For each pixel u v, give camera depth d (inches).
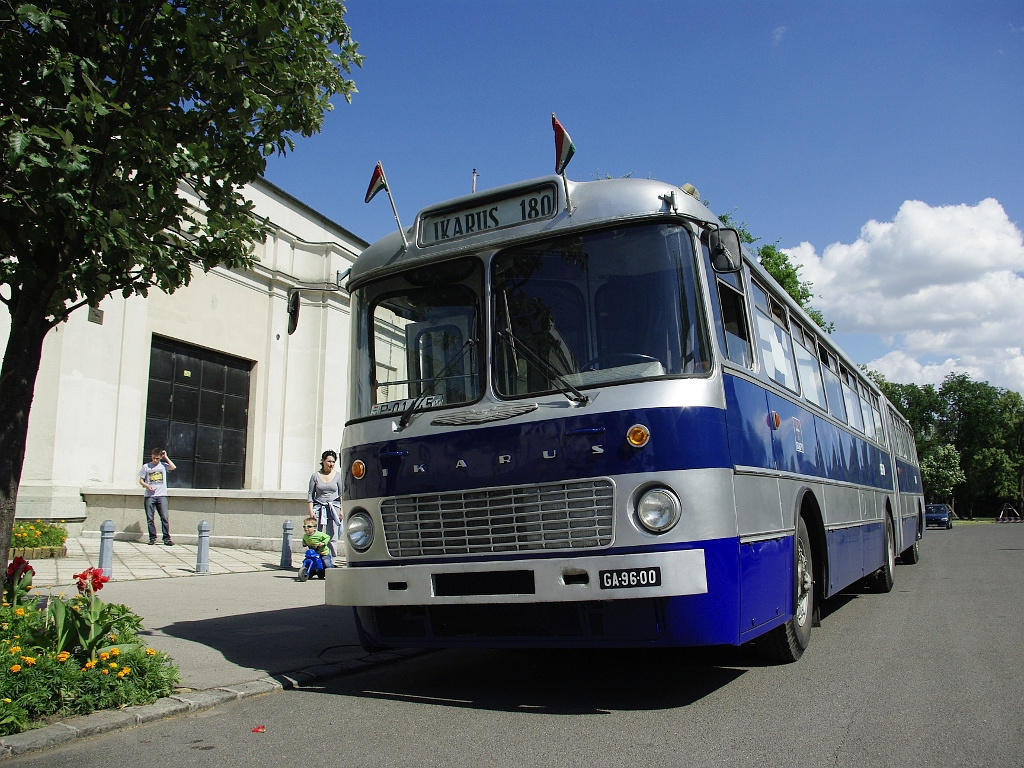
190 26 215.0
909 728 195.2
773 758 173.3
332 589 234.5
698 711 212.2
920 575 615.8
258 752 182.7
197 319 895.1
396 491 229.1
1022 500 3841.0
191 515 697.6
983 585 525.7
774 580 241.9
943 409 3885.3
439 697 234.2
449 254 240.2
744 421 229.9
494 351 227.0
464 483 218.4
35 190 195.5
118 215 197.8
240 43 229.0
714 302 225.3
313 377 1034.7
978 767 167.6
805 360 341.7
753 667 268.1
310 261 1050.1
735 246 221.3
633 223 222.5
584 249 225.5
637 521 199.6
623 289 218.7
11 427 232.4
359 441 241.0
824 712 209.6
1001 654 286.7
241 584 468.4
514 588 208.4
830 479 345.4
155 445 845.8
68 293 238.1
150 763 175.9
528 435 213.2
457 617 220.2
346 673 267.9
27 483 681.0
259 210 983.6
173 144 227.5
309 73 248.4
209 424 921.5
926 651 293.9
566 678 258.1
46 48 209.2
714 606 198.7
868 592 499.8
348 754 180.1
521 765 169.9
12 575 250.8
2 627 219.1
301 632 327.9
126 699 214.7
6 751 179.8
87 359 741.9
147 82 236.7
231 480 951.6
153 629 329.7
